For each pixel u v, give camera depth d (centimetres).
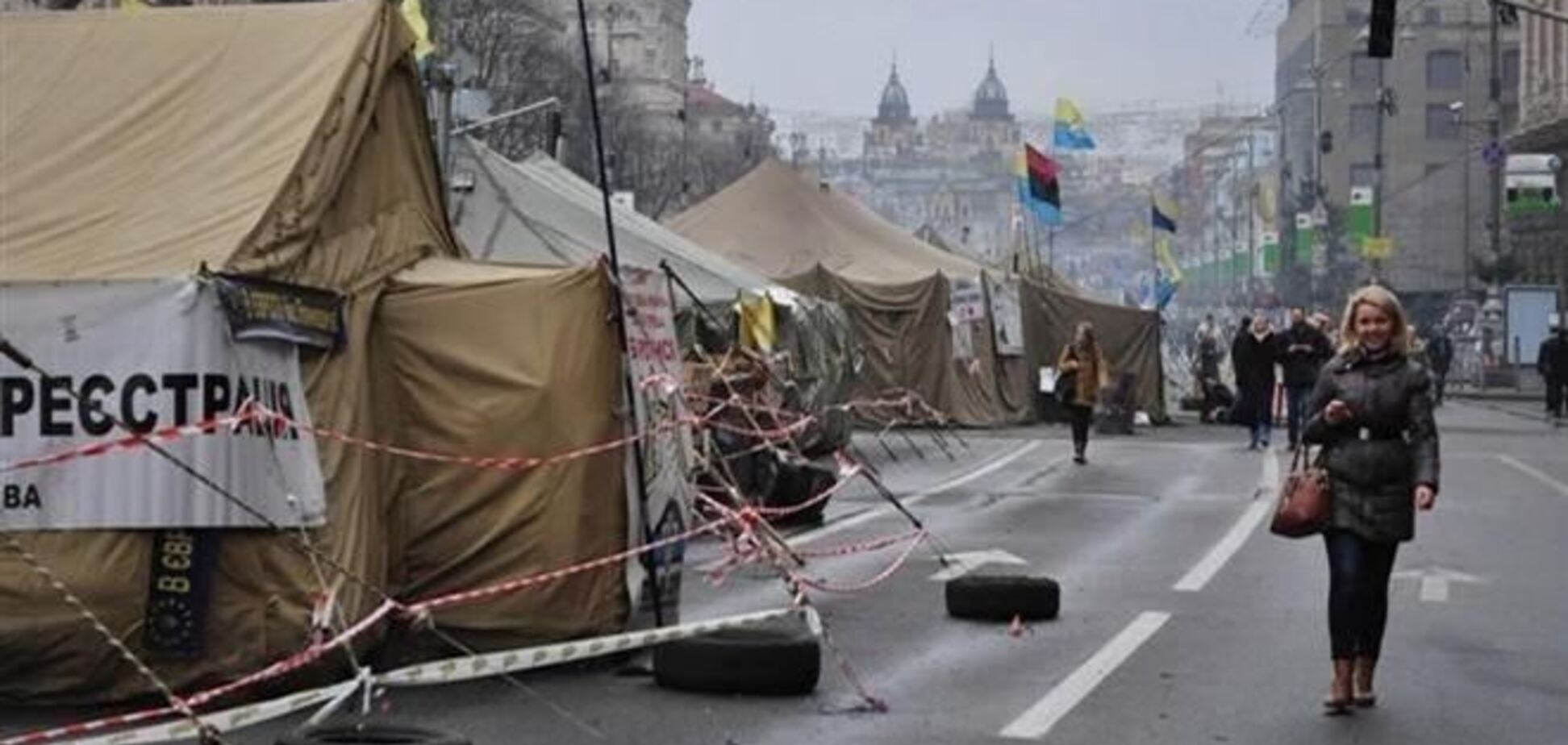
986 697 1327
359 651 1311
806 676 1326
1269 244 11812
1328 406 1260
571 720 1238
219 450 1252
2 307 1239
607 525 1403
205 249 1284
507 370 1399
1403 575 1970
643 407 1459
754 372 2527
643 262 2855
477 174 2791
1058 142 7825
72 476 1242
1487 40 12425
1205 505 2712
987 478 3161
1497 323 7662
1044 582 1669
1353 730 1227
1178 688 1362
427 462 1401
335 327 1350
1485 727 1241
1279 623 1652
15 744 1067
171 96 1455
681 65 14838
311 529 1302
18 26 1546
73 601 1168
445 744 1044
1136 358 4872
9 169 1395
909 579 1930
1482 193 11500
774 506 2384
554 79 7962
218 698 1249
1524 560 2100
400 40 1513
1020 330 4697
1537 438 4347
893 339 4238
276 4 1534
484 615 1387
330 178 1387
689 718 1248
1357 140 12875
